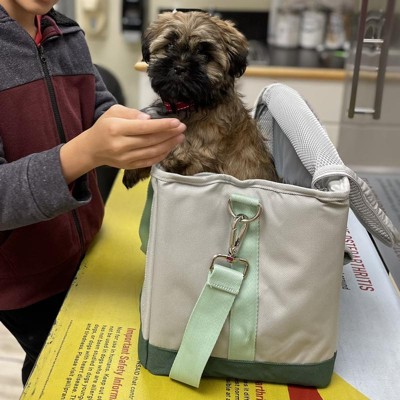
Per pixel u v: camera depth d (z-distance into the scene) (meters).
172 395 0.75
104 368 0.78
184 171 0.89
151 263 0.74
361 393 0.77
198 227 0.71
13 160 0.92
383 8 1.21
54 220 0.98
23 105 0.90
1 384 1.60
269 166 1.00
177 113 0.93
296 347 0.75
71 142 0.75
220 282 0.71
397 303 0.96
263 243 0.72
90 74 1.04
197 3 2.63
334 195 0.68
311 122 0.93
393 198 1.23
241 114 0.97
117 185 1.35
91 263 1.03
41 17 0.96
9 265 0.98
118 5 2.57
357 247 1.11
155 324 0.75
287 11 2.62
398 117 1.35
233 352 0.75
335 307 0.74
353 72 1.27
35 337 1.13
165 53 0.97
